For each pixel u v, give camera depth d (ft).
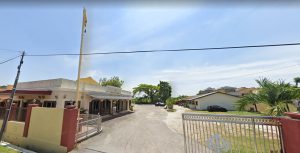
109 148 29.55
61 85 56.03
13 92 36.52
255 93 48.26
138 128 49.52
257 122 15.78
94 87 77.36
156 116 83.41
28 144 32.30
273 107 38.91
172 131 45.29
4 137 36.45
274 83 42.04
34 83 65.92
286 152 13.89
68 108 29.94
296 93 38.50
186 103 189.47
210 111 118.42
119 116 80.94
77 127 31.55
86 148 29.50
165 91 234.79
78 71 40.68
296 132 12.77
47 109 32.01
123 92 114.42
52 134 30.04
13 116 39.01
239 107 52.49
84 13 42.06
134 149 29.01
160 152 27.32
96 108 77.66
